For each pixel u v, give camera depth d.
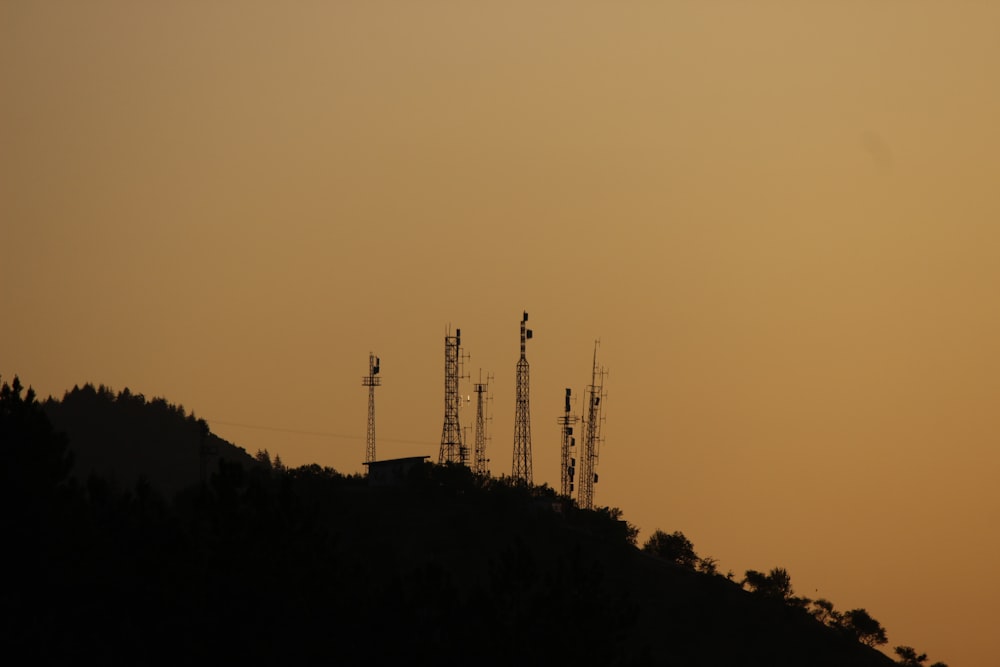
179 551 162.38
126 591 159.38
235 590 159.00
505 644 158.88
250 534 165.25
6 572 159.25
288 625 158.12
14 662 143.75
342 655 157.12
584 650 159.12
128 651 151.00
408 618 160.38
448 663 157.00
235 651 154.38
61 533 163.12
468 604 163.12
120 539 166.38
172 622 155.25
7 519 164.00
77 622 153.62
